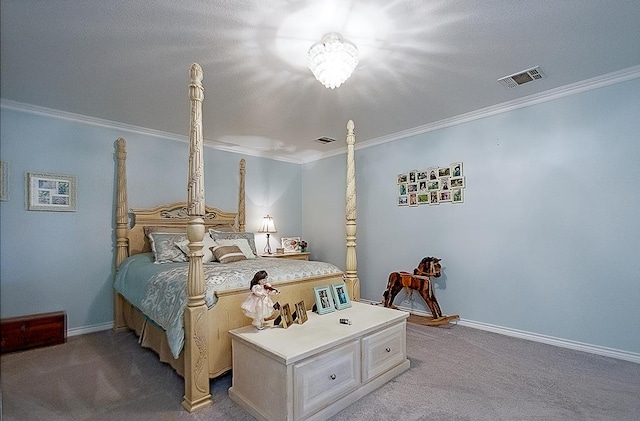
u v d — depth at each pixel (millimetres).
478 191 3268
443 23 1841
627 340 2445
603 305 2551
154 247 3172
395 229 3986
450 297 3459
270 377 1691
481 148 3254
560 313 2752
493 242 3156
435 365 2393
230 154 4516
